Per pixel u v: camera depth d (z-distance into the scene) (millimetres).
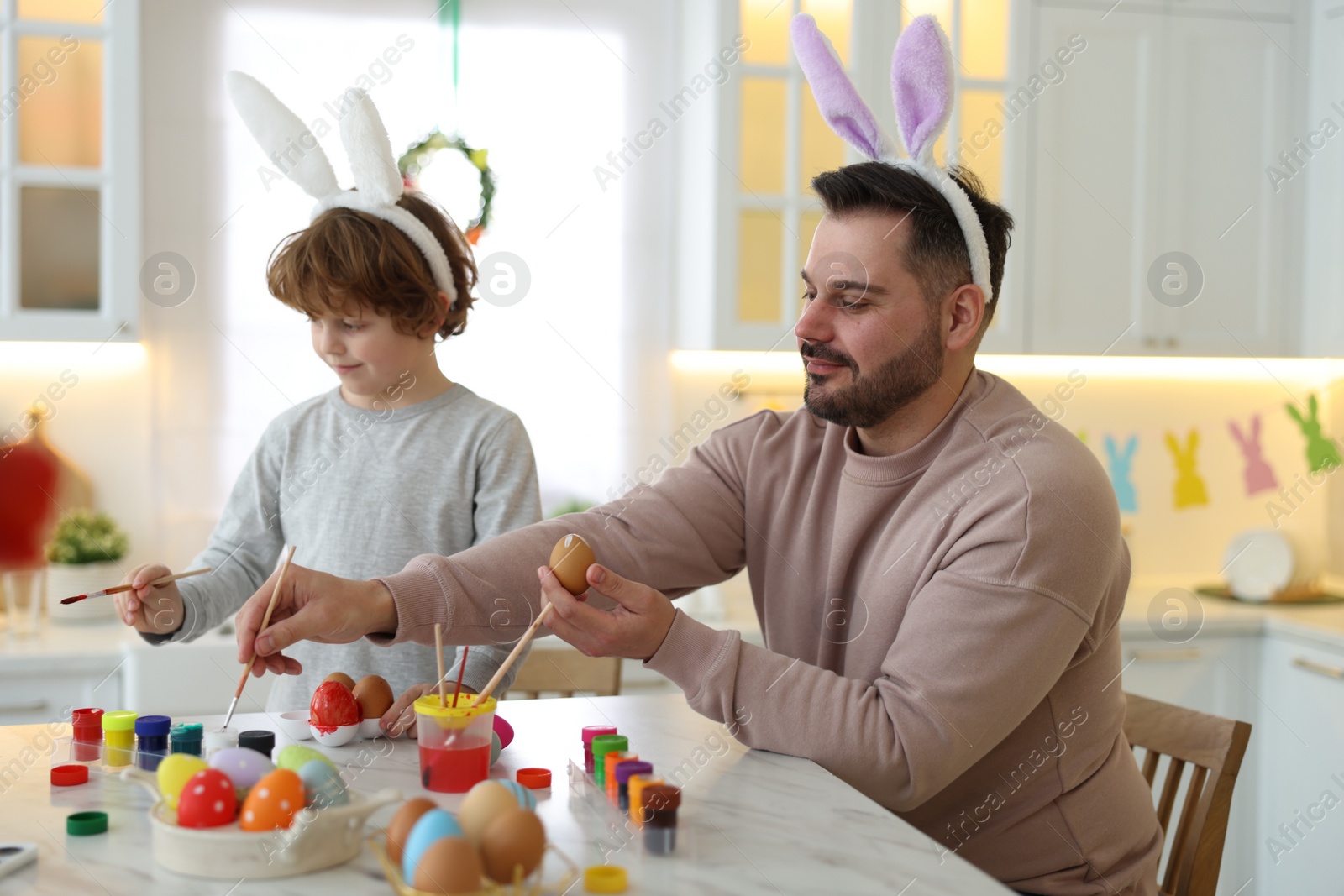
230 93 1604
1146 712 1417
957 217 1151
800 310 2473
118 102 2240
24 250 2215
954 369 1198
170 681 2109
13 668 2023
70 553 2291
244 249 2512
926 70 1169
